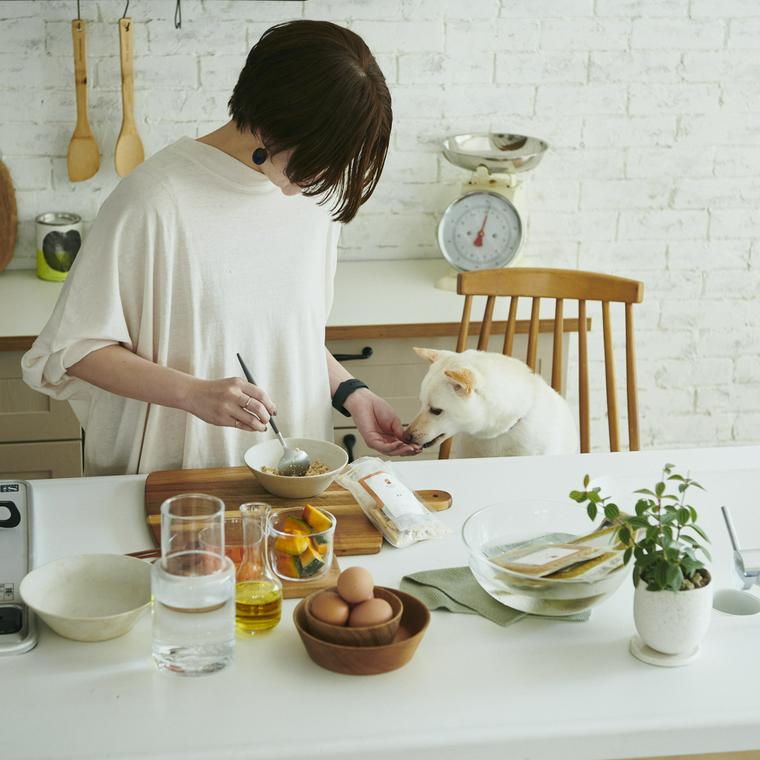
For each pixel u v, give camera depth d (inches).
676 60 120.0
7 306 105.8
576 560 51.5
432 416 82.2
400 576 55.9
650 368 132.3
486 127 120.2
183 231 66.8
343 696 45.6
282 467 65.1
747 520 62.9
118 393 66.3
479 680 47.1
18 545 56.1
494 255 115.0
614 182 124.0
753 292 130.3
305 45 55.9
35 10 109.0
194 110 115.1
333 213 64.2
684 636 48.1
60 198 116.2
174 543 46.2
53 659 47.8
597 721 44.4
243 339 71.4
